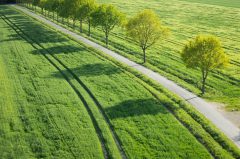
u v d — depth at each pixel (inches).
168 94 2142.0
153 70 2630.4
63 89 2224.4
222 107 2014.0
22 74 2508.6
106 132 1694.1
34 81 2361.0
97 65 2694.4
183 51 2256.4
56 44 3368.6
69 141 1626.5
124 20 3358.8
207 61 2170.3
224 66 2208.4
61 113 1893.5
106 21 3309.5
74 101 2046.0
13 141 1626.5
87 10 3794.3
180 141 1609.3
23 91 2191.2
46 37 3695.9
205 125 1748.3
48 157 1510.8
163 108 1941.4
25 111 1914.4
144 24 2780.5
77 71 2546.8
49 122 1795.0
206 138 1625.2
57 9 4662.9
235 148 1541.6
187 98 2126.0
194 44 2193.7
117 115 1860.2
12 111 1915.6
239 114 1910.7
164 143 1594.5
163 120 1803.6
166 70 2716.5
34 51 3129.9
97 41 3516.2
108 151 1547.7
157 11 5748.0
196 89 2314.2
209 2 6727.4
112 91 2183.8
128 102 2016.5
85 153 1534.2
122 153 1540.4
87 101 2039.9
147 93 2150.6
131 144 1592.0
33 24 4530.0
